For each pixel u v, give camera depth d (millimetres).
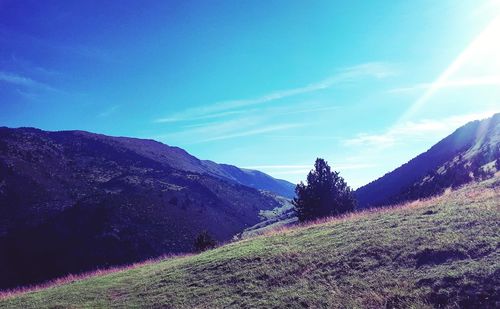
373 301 11469
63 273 71000
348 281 13289
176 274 20312
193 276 19000
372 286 12352
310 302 12695
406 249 13984
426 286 11219
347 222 21688
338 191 39312
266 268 16875
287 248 18812
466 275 10930
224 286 16438
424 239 14273
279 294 14031
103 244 79312
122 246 79562
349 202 38906
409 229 16000
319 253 16625
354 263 14438
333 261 15258
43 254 76500
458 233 13805
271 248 19781
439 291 10703
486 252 11883
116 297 19188
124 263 74438
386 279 12477
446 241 13391
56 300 20812
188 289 17375
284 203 194500
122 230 84438
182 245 87188
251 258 18906
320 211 38000
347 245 16484
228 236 107438
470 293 10172
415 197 63094
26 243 78688
